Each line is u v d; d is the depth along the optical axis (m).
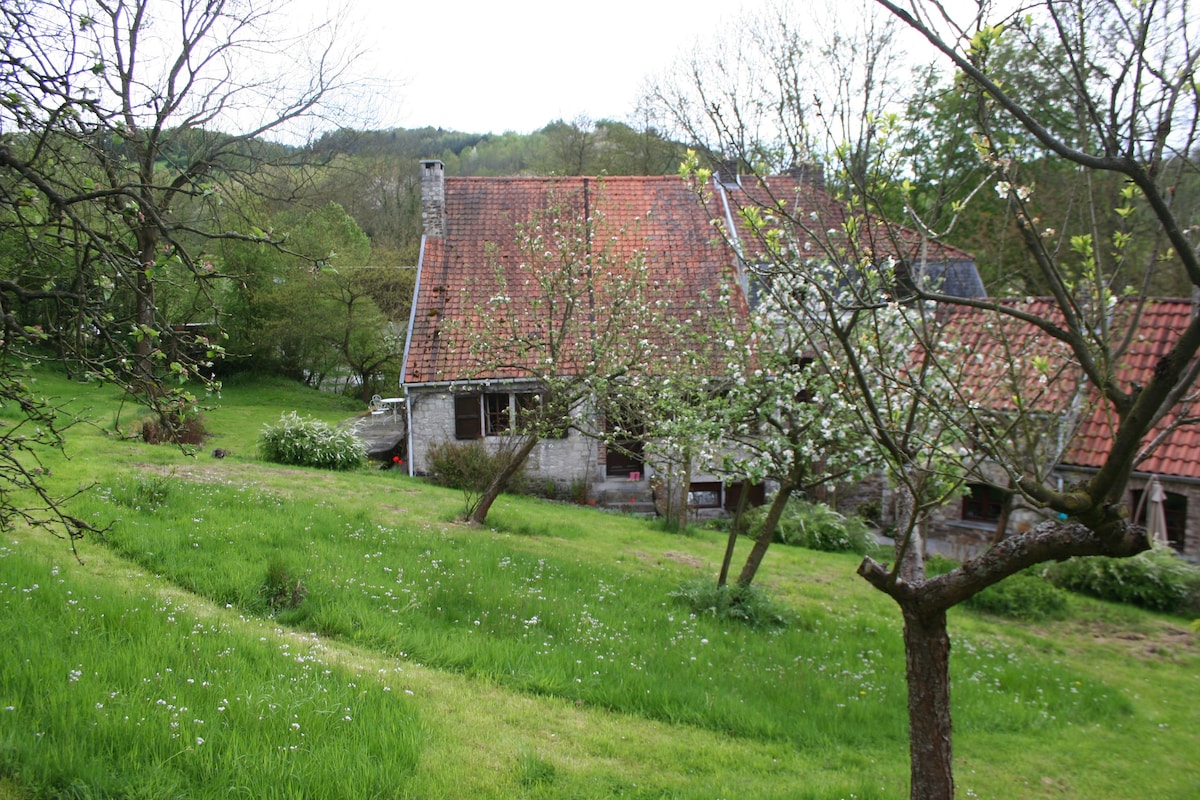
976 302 5.26
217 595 9.80
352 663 8.22
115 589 8.61
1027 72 6.07
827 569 17.97
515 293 24.28
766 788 6.84
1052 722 10.20
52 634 6.81
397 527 14.35
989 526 21.22
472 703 7.88
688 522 21.94
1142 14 4.56
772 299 9.08
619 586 13.22
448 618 10.35
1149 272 5.28
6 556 9.12
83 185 6.64
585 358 16.45
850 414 11.38
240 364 42.66
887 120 5.88
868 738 8.76
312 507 14.66
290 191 19.08
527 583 12.30
